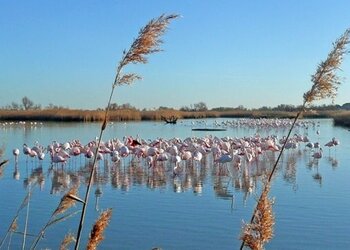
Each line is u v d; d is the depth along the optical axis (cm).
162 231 1192
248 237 296
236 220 1309
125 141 3322
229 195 1703
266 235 295
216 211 1424
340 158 2888
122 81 353
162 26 341
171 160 2772
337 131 5778
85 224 1248
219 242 1097
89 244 336
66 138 4534
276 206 1463
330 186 1844
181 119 10512
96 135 5000
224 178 2147
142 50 342
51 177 2167
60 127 6350
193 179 2123
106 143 3141
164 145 3092
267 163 2702
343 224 1248
